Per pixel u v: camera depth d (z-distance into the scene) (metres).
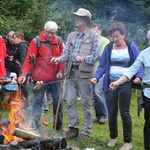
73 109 6.10
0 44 6.39
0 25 10.12
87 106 6.02
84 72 5.89
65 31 10.91
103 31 13.63
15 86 6.84
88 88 5.95
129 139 5.72
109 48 5.65
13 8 11.05
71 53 5.94
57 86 6.20
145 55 5.21
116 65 5.58
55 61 5.88
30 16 10.59
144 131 5.48
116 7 15.30
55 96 6.21
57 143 4.56
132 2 15.45
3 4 10.95
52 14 10.91
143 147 6.02
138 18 15.67
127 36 13.72
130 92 5.57
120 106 5.62
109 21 14.09
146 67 5.21
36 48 6.07
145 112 5.34
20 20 10.49
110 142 5.93
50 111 7.82
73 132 6.09
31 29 10.48
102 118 7.26
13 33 7.48
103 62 5.70
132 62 5.59
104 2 15.17
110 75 5.61
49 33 6.01
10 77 7.05
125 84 5.54
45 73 6.09
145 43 13.58
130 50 5.59
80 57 5.67
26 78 6.23
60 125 6.28
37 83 5.55
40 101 6.16
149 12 15.59
